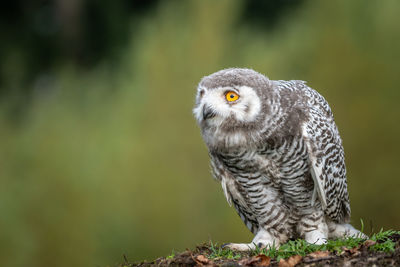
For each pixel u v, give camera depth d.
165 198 14.90
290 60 16.52
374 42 16.91
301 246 6.88
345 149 16.67
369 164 16.64
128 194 15.02
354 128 16.69
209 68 15.31
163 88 15.33
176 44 15.66
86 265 15.09
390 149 16.59
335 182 7.79
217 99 7.34
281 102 7.39
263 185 7.73
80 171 15.48
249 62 15.20
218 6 15.90
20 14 29.64
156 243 14.88
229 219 14.66
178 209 14.82
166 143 15.10
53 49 28.98
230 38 16.12
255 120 7.27
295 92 7.67
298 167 7.47
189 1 16.12
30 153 16.09
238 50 15.98
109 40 26.72
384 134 16.55
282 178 7.57
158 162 15.06
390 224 16.53
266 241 7.94
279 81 8.17
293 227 7.98
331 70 16.72
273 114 7.27
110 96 16.88
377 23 17.03
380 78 16.67
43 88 25.14
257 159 7.47
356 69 16.62
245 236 14.56
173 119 15.23
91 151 15.62
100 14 27.69
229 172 7.88
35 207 15.51
